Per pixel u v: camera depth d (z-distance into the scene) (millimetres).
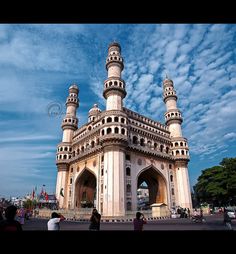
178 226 23438
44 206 55000
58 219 10039
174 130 58844
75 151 56781
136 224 10312
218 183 54969
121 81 48562
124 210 38344
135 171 45344
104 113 44969
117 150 41656
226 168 54312
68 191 54531
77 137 58406
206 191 58094
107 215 37562
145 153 48531
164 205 43281
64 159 57281
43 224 28469
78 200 52188
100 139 43719
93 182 55625
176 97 63625
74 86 67188
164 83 66062
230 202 58281
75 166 54812
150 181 54531
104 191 40219
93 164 48000
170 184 52250
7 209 6176
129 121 48844
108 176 40188
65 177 56062
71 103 64875
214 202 64062
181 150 55562
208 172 59250
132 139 47250
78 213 40281
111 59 50844
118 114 44062
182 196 51906
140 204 88062
